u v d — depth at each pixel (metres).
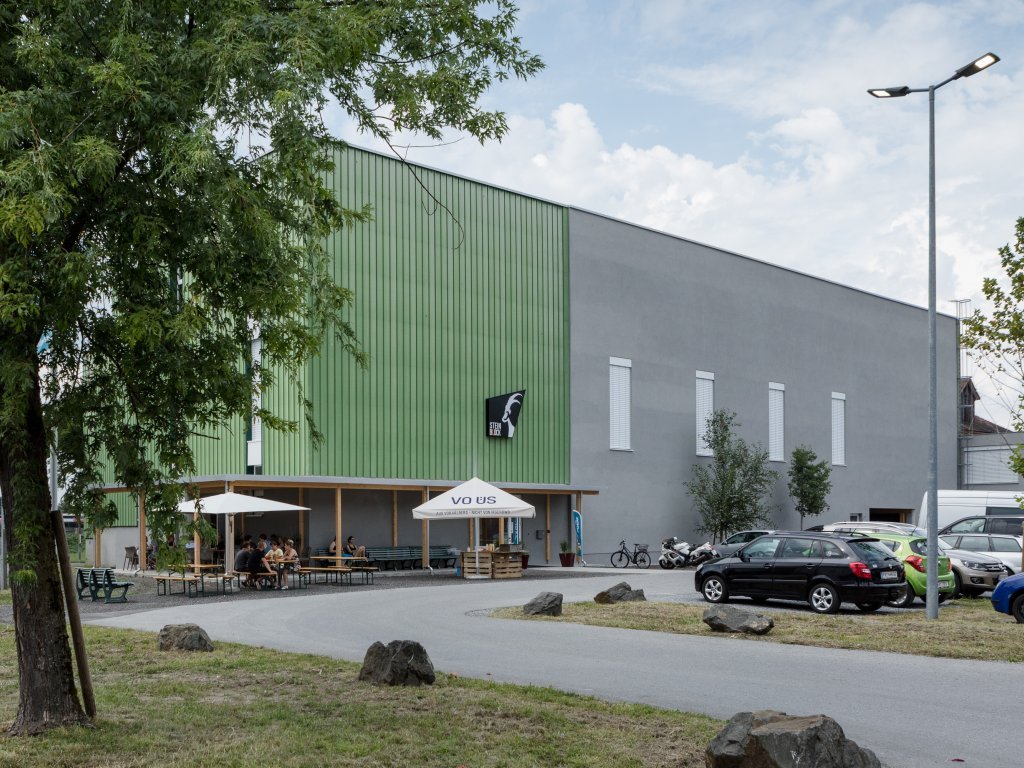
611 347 44.06
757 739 6.88
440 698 10.05
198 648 13.58
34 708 8.67
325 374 33.69
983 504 31.61
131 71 7.77
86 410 8.58
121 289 8.34
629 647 14.69
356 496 35.78
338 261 34.56
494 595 24.34
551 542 41.34
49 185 7.07
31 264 7.60
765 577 21.17
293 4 8.84
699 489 45.22
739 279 50.44
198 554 28.92
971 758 8.36
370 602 22.34
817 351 54.88
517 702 9.91
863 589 19.84
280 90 7.48
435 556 37.16
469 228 39.12
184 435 8.73
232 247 8.46
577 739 8.51
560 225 42.59
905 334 61.91
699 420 47.66
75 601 9.01
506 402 39.50
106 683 11.02
